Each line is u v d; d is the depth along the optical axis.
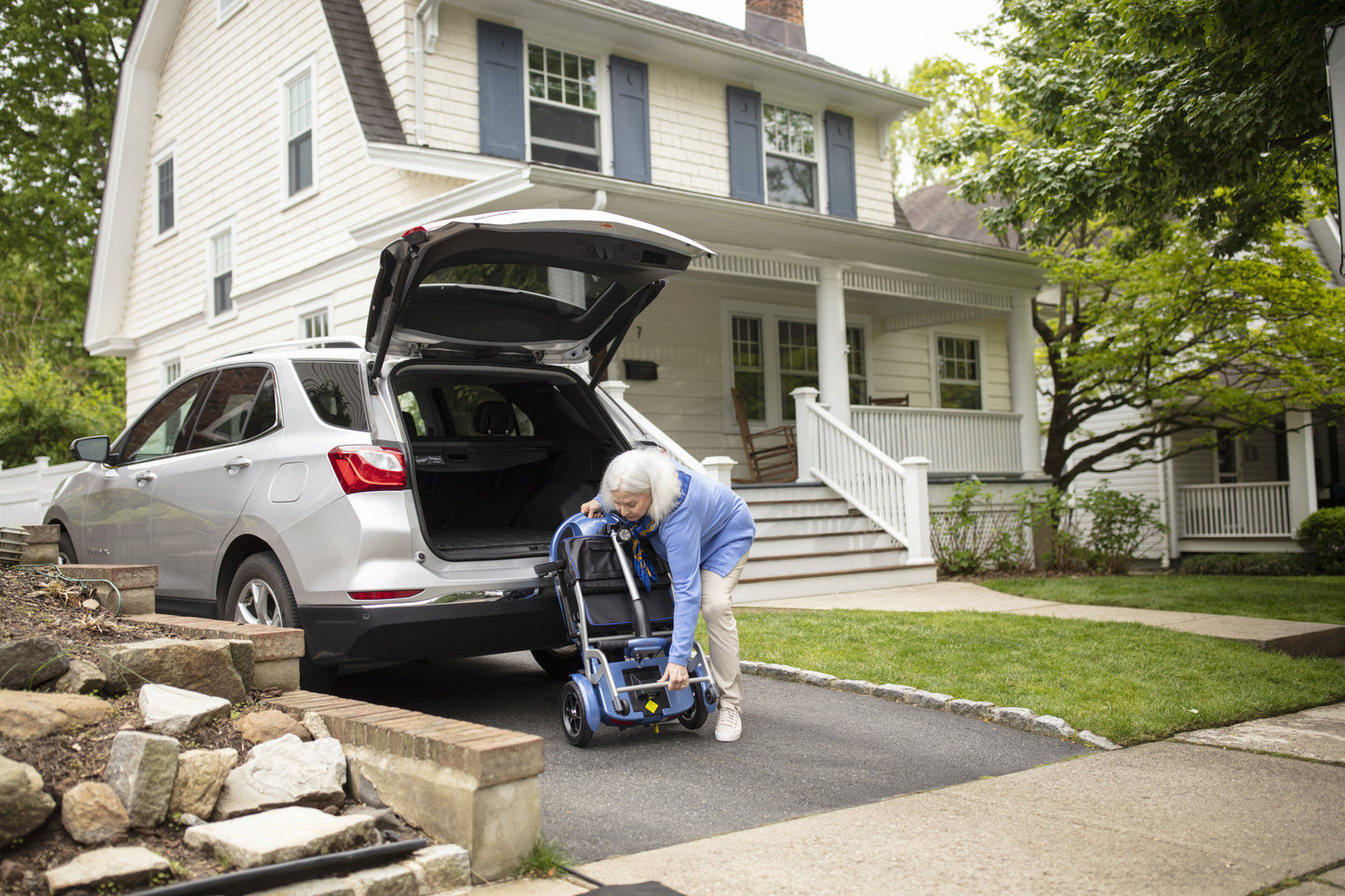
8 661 3.16
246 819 2.82
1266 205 9.60
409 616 4.21
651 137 13.41
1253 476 19.88
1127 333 14.15
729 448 13.83
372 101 11.69
